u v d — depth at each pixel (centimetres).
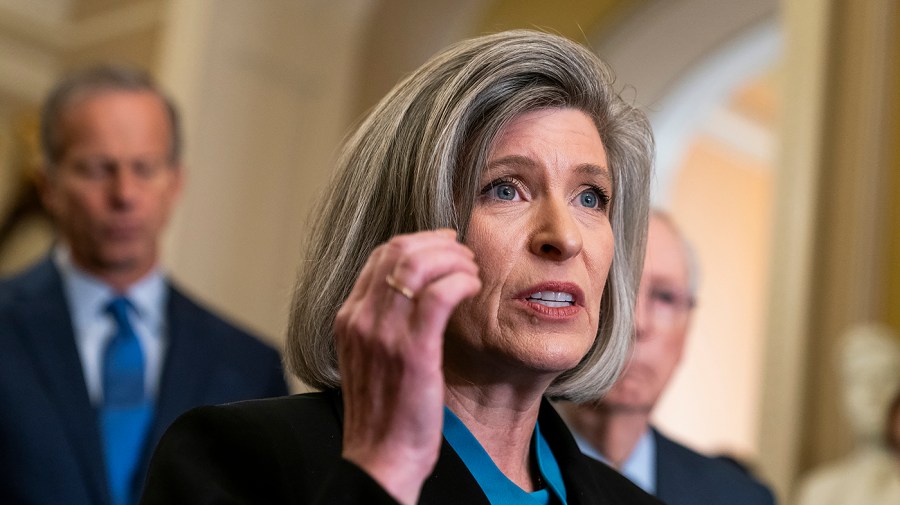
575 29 777
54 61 845
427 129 178
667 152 899
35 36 836
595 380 203
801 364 467
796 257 478
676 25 776
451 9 775
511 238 173
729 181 1370
